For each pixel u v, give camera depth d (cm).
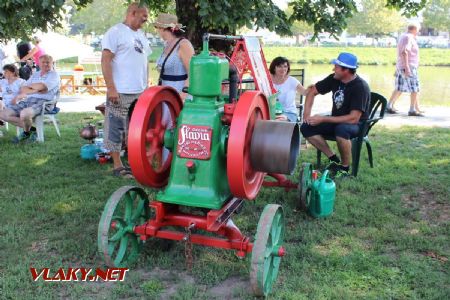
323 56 4206
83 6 675
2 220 466
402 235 434
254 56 506
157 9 829
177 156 353
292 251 404
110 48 571
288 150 337
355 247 414
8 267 372
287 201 518
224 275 364
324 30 732
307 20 720
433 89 1955
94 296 339
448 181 587
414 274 365
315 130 610
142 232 367
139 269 377
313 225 460
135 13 584
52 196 532
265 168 348
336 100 597
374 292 344
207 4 547
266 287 336
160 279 361
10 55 1288
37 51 1170
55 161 683
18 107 802
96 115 1114
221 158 351
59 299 336
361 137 596
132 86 588
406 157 704
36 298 332
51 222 462
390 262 387
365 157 701
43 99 806
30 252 400
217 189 349
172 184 355
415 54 1065
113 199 362
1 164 665
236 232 361
